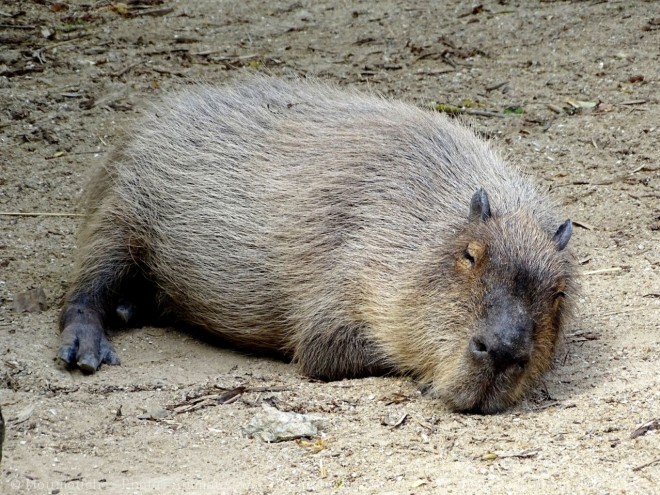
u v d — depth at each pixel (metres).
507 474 10.37
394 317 13.15
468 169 14.25
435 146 14.52
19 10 26.02
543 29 25.34
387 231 13.58
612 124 20.88
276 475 10.57
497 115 21.36
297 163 14.76
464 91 22.44
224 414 12.12
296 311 14.16
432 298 12.64
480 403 12.05
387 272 13.34
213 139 15.51
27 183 19.08
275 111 15.70
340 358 13.72
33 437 11.45
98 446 11.31
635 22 25.52
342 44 24.77
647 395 12.18
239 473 10.65
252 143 15.25
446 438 11.41
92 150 20.14
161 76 22.75
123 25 25.53
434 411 12.30
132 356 14.35
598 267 16.41
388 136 14.68
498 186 14.08
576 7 26.62
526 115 21.39
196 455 11.11
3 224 17.83
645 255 16.70
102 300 15.46
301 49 24.41
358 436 11.51
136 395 12.66
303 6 27.06
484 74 23.19
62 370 13.42
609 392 12.38
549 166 19.58
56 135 20.56
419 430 11.68
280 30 25.55
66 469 10.74
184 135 15.73
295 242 14.14
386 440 11.38
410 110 15.78
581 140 20.39
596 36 24.83
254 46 24.56
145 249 15.60
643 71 22.95
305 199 14.30
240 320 14.66
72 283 15.48
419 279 12.92
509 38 24.94
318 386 13.27
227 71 23.02
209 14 26.47
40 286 16.03
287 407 12.35
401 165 14.22
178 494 10.10
